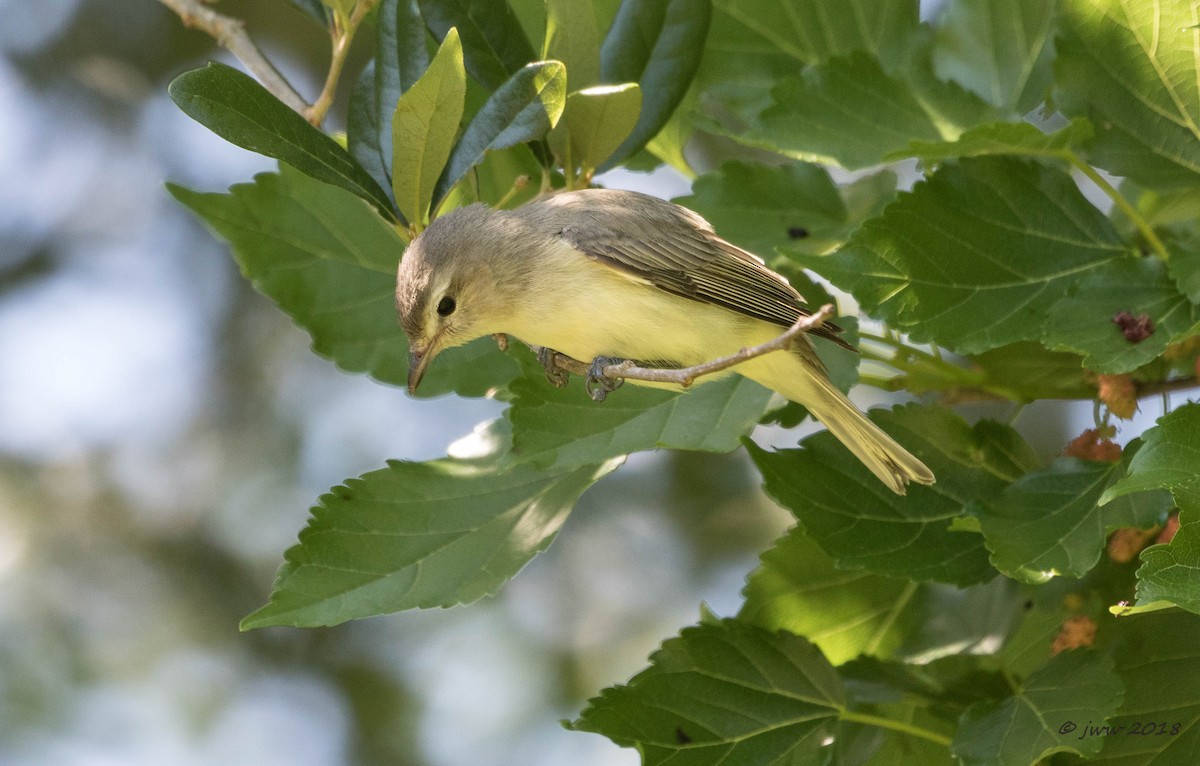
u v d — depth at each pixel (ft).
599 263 30.91
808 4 37.76
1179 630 28.55
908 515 30.42
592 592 61.67
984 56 37.35
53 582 61.67
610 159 33.27
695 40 33.42
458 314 31.55
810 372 30.81
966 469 30.99
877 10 37.63
